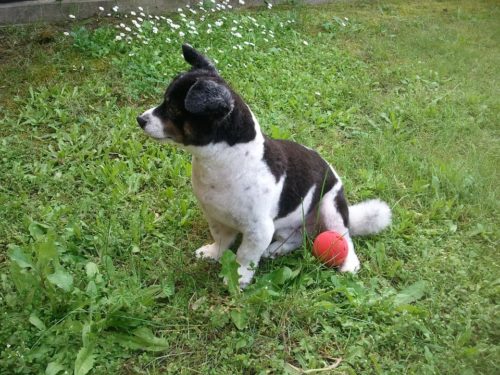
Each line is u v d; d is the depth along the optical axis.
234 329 0.75
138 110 1.29
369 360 0.72
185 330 0.74
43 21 1.63
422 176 1.15
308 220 0.90
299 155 0.85
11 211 0.93
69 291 0.73
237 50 1.55
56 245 0.82
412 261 0.90
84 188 1.01
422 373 0.70
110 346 0.70
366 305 0.78
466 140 1.29
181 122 0.72
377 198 1.03
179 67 1.43
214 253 0.88
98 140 1.16
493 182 1.13
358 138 1.28
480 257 0.93
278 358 0.71
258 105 1.34
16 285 0.73
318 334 0.75
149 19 1.71
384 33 1.92
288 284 0.82
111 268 0.80
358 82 1.53
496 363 0.71
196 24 1.69
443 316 0.79
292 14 1.90
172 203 0.99
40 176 1.02
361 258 0.92
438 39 1.91
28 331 0.70
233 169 0.75
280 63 1.55
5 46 1.47
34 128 1.18
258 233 0.80
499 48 1.88
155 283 0.82
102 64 1.44
